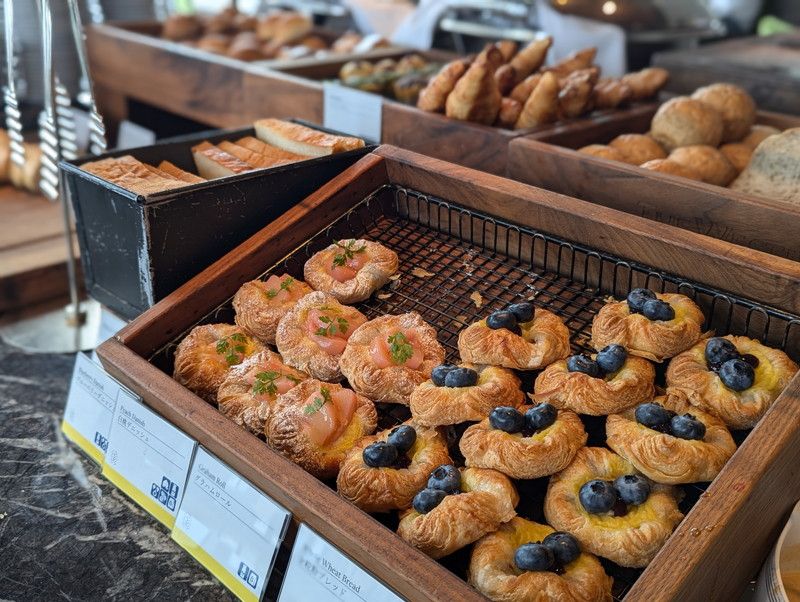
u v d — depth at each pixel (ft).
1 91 4.08
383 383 1.66
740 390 1.50
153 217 1.95
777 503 1.37
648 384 1.54
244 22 4.95
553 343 1.64
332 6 5.71
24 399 2.26
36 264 2.99
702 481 1.39
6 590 1.58
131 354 1.81
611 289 1.89
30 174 3.63
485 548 1.33
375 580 1.29
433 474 1.44
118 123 4.52
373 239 2.19
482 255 2.09
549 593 1.24
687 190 2.03
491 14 4.60
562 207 1.88
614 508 1.36
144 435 1.72
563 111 2.74
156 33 4.83
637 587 1.15
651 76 3.04
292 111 3.35
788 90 3.71
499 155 2.49
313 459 1.56
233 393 1.74
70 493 1.85
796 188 2.17
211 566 1.56
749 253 1.63
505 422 1.45
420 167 2.15
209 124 4.30
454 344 1.81
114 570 1.63
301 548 1.40
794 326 1.60
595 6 4.34
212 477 1.57
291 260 2.13
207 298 2.00
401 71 3.78
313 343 1.81
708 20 4.61
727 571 1.32
